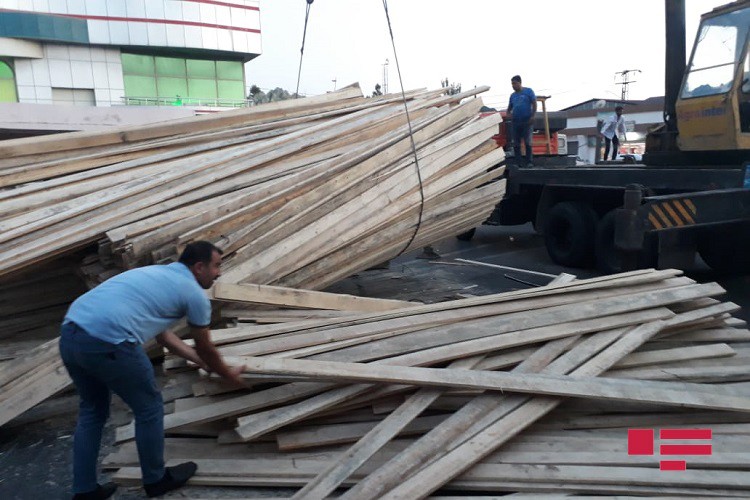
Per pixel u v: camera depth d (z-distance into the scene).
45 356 3.82
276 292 4.43
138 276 2.82
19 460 3.50
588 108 39.34
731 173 6.33
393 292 6.71
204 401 3.47
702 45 7.08
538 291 4.50
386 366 3.38
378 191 5.06
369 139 5.56
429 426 3.23
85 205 4.40
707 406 3.28
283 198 4.69
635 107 33.84
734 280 7.49
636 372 3.72
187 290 2.80
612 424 3.32
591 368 3.57
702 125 7.08
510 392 3.30
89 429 2.92
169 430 3.29
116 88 22.42
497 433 3.03
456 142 5.58
